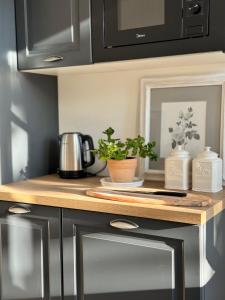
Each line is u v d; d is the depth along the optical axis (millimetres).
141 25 1634
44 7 1896
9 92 1992
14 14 1983
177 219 1357
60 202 1623
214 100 1841
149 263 1458
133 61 1716
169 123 1959
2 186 1902
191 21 1524
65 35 1844
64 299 1676
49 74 2221
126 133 2113
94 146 2229
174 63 1806
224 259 1639
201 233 1344
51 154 2311
